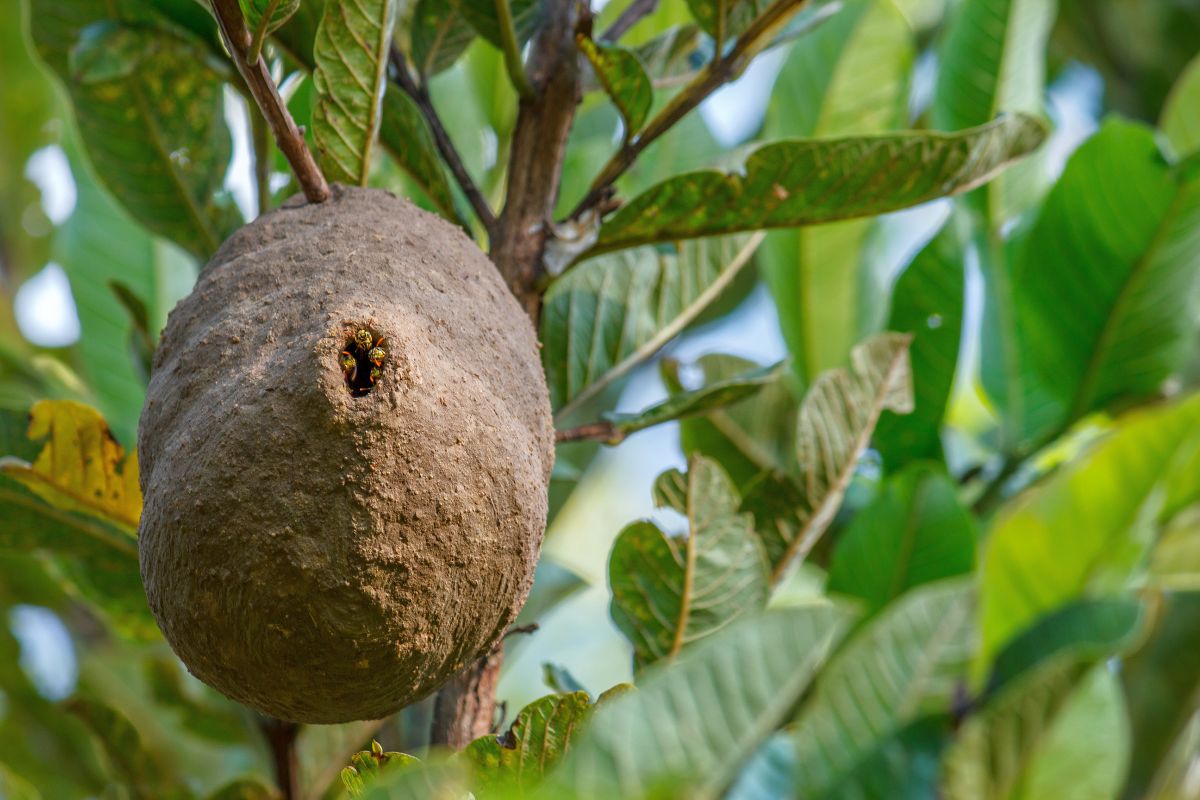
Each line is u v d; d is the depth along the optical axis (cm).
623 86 118
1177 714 132
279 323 110
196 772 140
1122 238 136
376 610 108
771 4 119
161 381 111
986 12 141
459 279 112
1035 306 138
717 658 105
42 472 119
